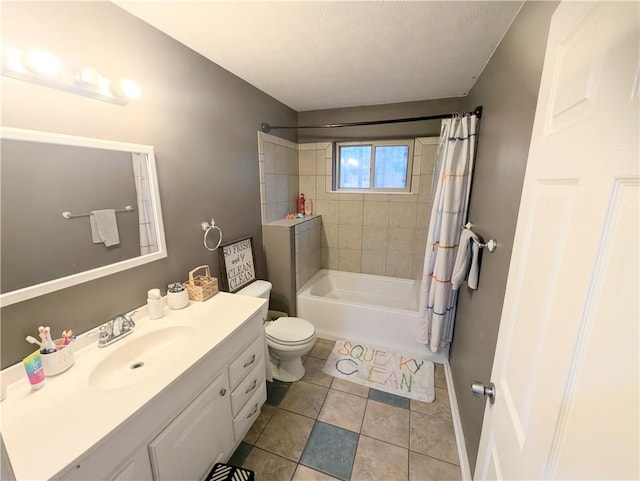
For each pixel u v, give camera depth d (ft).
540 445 1.70
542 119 2.19
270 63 5.98
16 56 2.94
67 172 3.61
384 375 7.29
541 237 2.01
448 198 6.56
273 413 6.09
